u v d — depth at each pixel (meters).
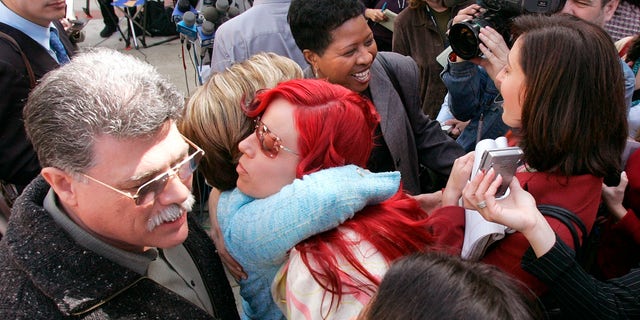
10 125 1.79
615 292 1.10
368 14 3.40
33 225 0.85
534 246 1.05
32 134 0.81
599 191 1.20
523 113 1.20
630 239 1.42
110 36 5.93
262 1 2.40
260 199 0.98
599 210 1.52
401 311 0.61
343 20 1.53
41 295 0.84
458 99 1.97
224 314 1.21
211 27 3.01
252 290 1.09
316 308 0.86
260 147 0.96
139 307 0.91
